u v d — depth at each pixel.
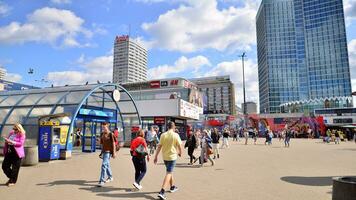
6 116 18.02
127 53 155.62
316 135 61.50
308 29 128.00
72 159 15.41
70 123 16.39
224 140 26.69
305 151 21.38
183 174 10.58
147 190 7.81
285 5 131.38
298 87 125.62
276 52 129.62
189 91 47.88
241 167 12.44
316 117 62.31
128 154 18.25
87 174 10.45
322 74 123.00
